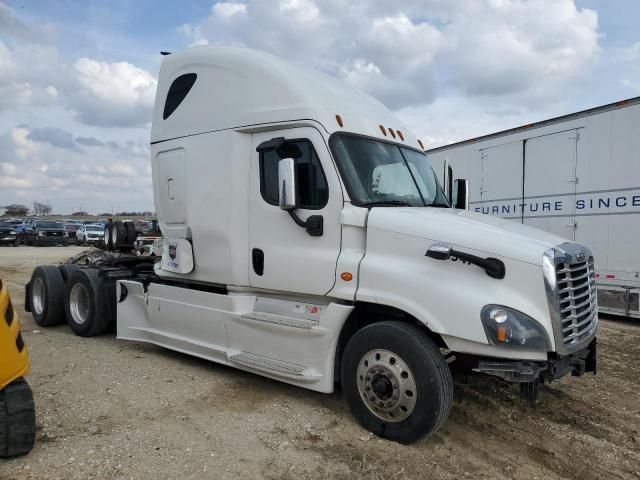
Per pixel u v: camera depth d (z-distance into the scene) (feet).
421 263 13.47
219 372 18.89
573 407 16.31
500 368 12.72
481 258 12.68
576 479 11.99
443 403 12.64
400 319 14.42
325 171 14.94
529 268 12.48
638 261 28.22
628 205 28.53
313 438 13.57
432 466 12.25
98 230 109.70
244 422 14.51
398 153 17.03
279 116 15.92
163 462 12.09
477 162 37.42
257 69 16.75
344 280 14.48
